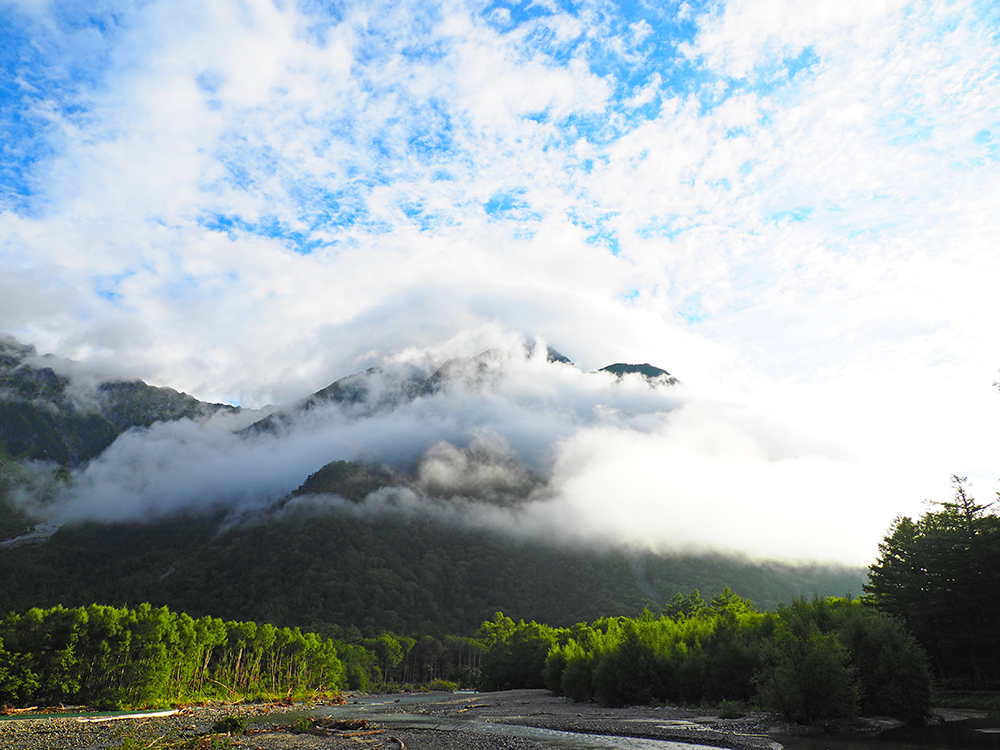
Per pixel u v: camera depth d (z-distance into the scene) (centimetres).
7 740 5462
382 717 8069
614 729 5397
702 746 4309
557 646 12381
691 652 7694
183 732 6172
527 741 4825
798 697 4944
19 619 9394
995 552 6944
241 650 14250
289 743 5125
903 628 5556
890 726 4806
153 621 10425
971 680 7056
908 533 8500
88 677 9544
